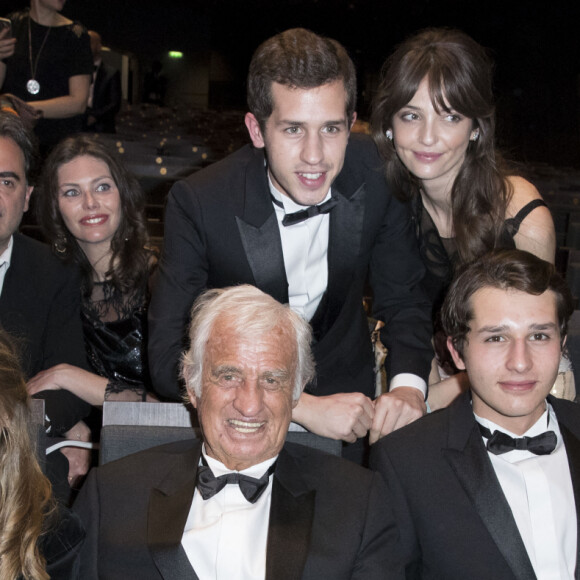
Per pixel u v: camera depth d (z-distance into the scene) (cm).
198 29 2048
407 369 240
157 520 187
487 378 195
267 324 186
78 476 290
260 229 225
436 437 203
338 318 246
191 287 231
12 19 479
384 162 247
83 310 306
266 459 194
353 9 1922
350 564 183
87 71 488
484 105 237
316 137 200
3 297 282
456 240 259
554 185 1059
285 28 2034
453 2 1800
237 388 185
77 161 294
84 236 297
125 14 1916
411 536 197
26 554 163
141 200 307
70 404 275
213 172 231
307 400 214
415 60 233
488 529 189
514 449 200
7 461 166
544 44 1681
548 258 261
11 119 273
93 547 186
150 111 1598
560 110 1647
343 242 235
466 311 197
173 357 226
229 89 2094
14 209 272
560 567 191
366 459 261
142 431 215
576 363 276
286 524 186
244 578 183
